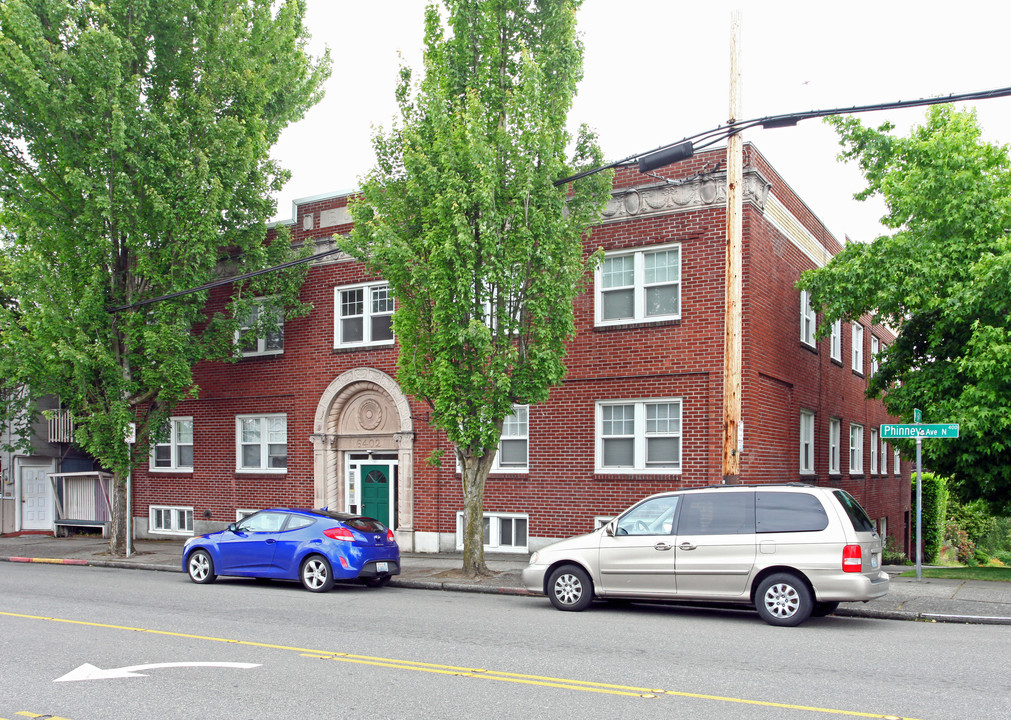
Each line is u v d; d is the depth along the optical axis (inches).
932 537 1375.5
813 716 254.7
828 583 413.7
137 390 795.4
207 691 287.4
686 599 445.4
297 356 869.2
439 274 571.8
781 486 441.4
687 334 673.0
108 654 349.1
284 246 843.4
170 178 765.9
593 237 719.7
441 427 615.5
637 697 278.1
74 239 769.6
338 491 839.1
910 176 657.6
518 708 265.1
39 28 708.7
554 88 620.1
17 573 685.9
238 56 803.4
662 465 685.3
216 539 612.7
